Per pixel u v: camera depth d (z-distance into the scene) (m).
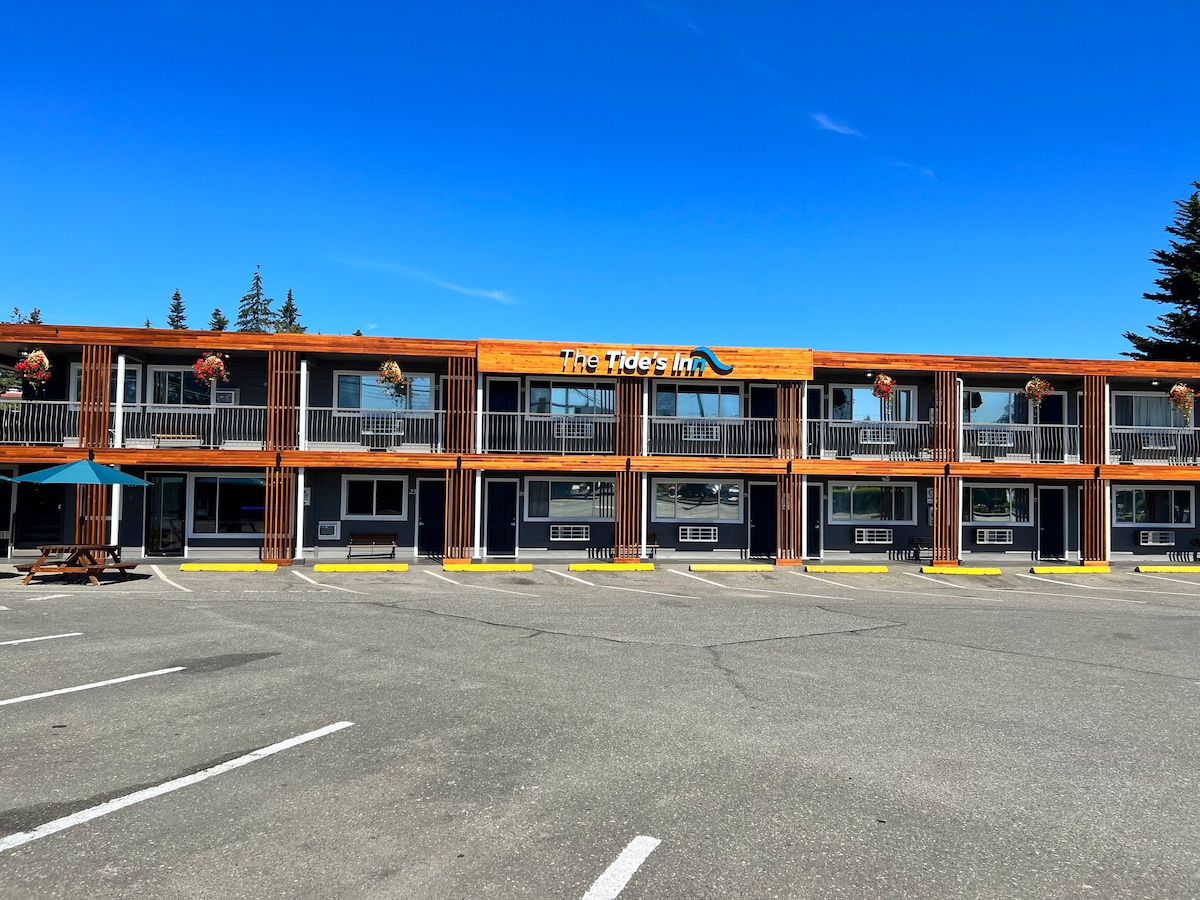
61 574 17.80
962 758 5.95
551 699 7.41
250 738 6.09
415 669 8.57
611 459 21.92
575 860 4.17
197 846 4.25
